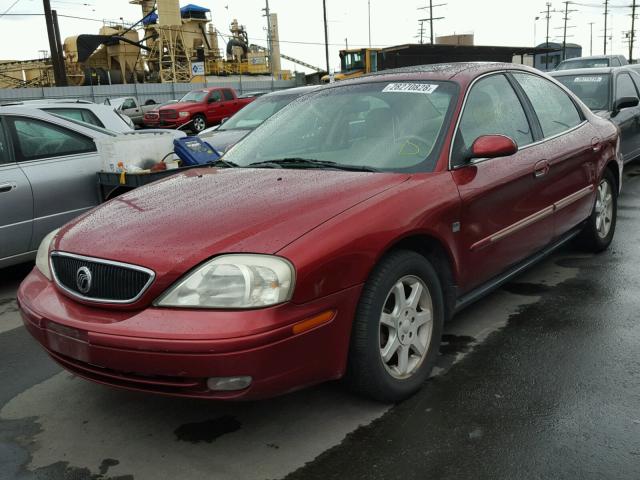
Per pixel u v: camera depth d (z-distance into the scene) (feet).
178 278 7.85
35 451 8.84
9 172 16.49
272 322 7.57
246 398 7.75
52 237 10.16
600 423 8.73
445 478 7.70
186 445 8.77
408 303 9.46
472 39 147.02
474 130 11.34
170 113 76.59
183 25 151.02
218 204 9.28
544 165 12.75
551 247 14.15
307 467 8.08
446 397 9.64
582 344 11.37
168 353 7.54
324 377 8.36
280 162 11.46
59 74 105.29
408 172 10.22
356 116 11.83
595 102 26.66
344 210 8.72
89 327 8.07
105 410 9.92
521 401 9.44
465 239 10.48
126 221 9.28
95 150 18.67
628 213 21.84
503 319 12.73
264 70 168.25
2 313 15.15
